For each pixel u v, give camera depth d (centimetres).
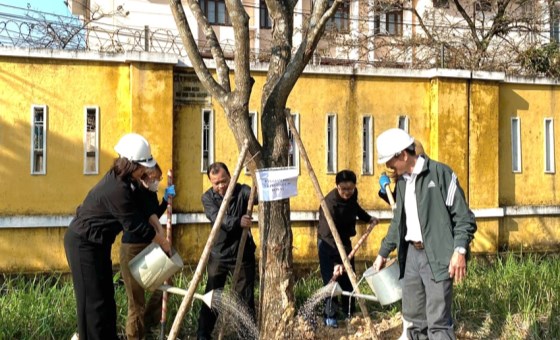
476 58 1041
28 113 749
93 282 470
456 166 887
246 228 531
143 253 484
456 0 1531
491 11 1681
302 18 1711
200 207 804
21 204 746
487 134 906
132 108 768
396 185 490
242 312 555
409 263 484
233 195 554
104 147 772
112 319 483
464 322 625
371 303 676
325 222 623
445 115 883
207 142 812
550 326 594
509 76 933
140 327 529
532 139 954
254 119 828
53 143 757
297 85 840
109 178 468
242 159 469
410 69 886
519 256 906
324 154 849
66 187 761
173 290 485
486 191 902
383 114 875
